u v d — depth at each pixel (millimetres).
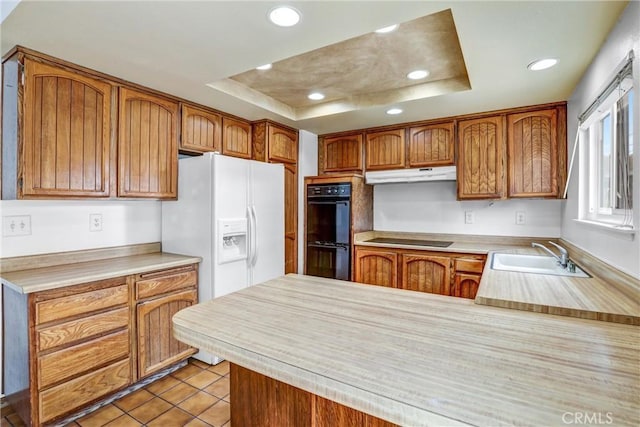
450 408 643
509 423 600
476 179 3047
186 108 2707
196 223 2566
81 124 2055
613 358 847
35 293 1700
